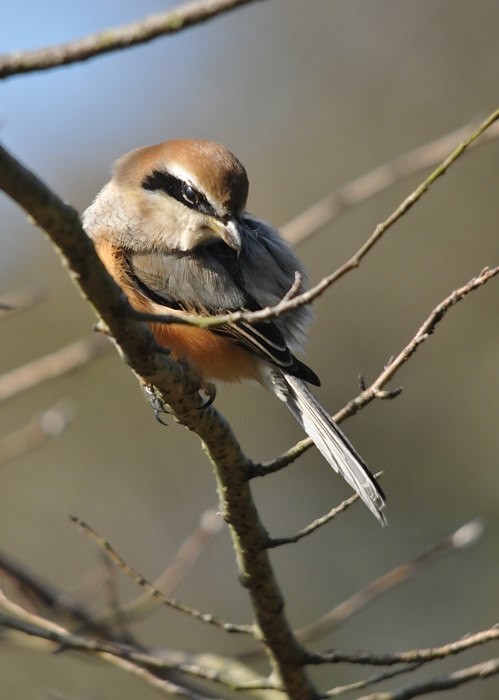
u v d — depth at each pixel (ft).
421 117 51.26
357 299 49.93
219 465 18.16
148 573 44.73
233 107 53.31
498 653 39.09
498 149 49.08
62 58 12.47
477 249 49.11
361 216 50.75
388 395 17.26
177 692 21.38
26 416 47.78
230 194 22.36
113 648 20.17
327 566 44.09
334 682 39.32
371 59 52.21
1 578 27.30
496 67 50.49
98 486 46.75
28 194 13.93
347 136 52.03
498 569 41.50
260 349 21.81
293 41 52.95
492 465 44.93
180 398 17.30
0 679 38.63
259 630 19.76
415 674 39.17
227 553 44.06
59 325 50.11
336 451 19.76
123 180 23.76
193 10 12.35
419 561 24.07
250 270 22.86
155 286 22.58
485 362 47.29
